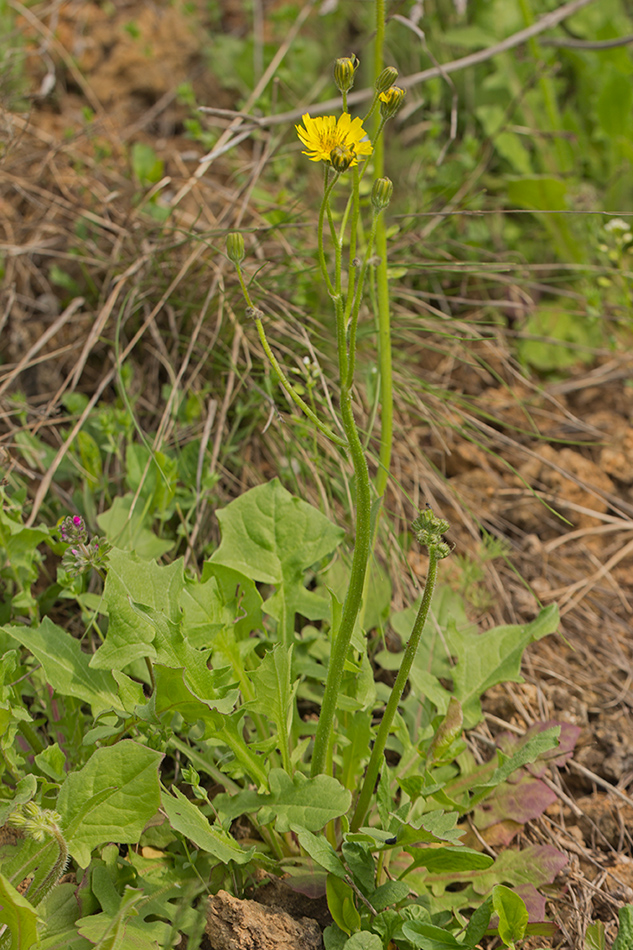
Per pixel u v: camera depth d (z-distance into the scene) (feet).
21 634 4.92
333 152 3.73
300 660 6.01
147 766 4.32
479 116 10.50
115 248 8.48
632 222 10.44
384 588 6.68
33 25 11.35
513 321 9.89
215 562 5.50
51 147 9.23
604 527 8.13
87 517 7.01
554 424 9.01
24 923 4.01
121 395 7.50
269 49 11.32
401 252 9.04
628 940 4.54
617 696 6.75
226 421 7.89
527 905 5.03
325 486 7.52
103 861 4.75
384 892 4.56
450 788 5.75
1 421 7.83
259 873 5.00
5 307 8.52
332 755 5.27
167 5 12.26
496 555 7.22
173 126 11.19
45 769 4.69
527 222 10.49
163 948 4.41
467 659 5.95
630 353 9.67
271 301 8.07
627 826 5.88
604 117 10.28
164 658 4.60
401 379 8.20
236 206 8.98
